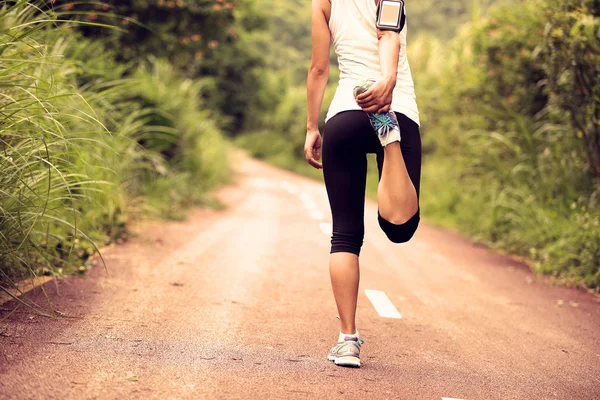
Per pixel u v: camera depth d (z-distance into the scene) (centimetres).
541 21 1061
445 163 1812
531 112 1247
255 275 678
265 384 353
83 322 443
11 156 480
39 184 518
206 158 1861
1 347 370
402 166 356
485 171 1352
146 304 513
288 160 4197
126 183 992
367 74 374
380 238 1089
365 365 407
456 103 1627
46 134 519
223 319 488
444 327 532
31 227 462
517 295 712
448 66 1788
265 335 454
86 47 1084
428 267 848
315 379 369
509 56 1230
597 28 838
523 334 532
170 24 1498
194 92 1738
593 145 929
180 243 856
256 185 2392
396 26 365
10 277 514
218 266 711
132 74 1472
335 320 516
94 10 1329
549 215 999
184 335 434
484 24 1264
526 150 1188
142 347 399
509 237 1096
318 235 1054
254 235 999
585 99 907
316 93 395
